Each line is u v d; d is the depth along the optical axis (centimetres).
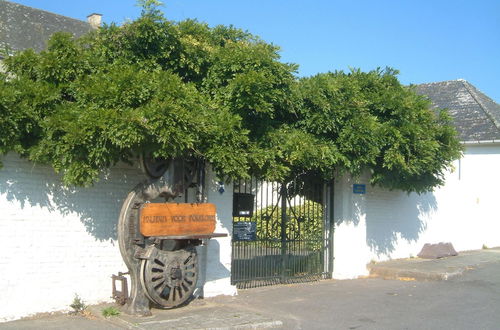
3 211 716
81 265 789
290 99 938
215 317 760
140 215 736
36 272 744
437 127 1219
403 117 1123
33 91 704
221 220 923
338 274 1155
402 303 909
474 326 761
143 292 758
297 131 960
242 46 904
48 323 715
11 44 1303
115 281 798
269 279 1052
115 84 707
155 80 731
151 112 678
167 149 706
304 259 1126
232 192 941
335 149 999
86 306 787
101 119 665
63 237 771
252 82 820
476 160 2139
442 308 873
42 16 1565
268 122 911
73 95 746
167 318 746
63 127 673
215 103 829
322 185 1163
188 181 833
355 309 860
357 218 1186
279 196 1078
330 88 1002
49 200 759
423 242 1502
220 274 922
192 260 801
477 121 2220
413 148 1127
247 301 897
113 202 825
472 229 1745
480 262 1370
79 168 686
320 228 1155
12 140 688
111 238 822
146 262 747
